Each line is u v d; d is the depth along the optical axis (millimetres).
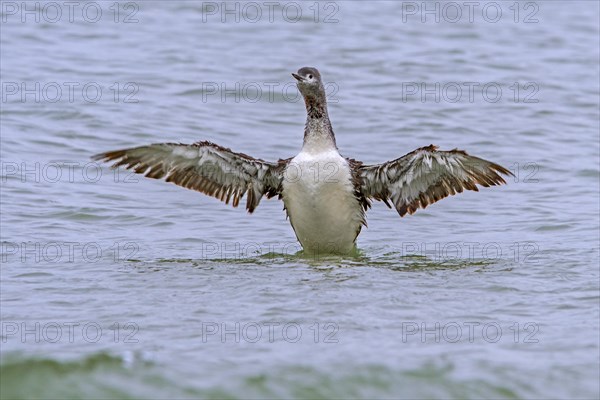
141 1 32594
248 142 22484
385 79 26844
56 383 11133
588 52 29578
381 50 29109
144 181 19906
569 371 11469
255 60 27797
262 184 15859
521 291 14000
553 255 15844
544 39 30703
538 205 18953
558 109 24891
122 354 11703
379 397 10906
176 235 17156
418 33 30859
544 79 27094
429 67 27891
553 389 11094
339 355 11703
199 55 28016
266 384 11055
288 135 23062
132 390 10984
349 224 15633
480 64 28250
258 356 11672
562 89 26344
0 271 14797
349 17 32250
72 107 23359
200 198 19188
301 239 15867
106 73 26078
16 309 13234
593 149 22312
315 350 11844
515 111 24688
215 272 14906
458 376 11281
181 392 10922
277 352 11781
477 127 23578
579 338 12320
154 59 27453
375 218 18344
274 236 17234
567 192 19703
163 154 15344
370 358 11625
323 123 15297
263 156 21703
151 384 11086
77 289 14047
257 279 14516
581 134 23344
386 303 13438
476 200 19266
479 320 12883
